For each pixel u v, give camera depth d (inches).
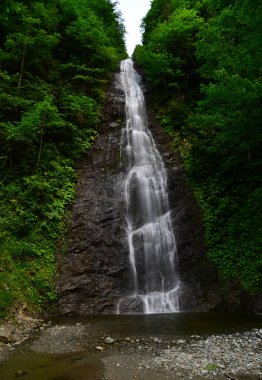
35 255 474.0
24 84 689.0
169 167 676.7
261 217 465.4
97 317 420.2
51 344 311.3
